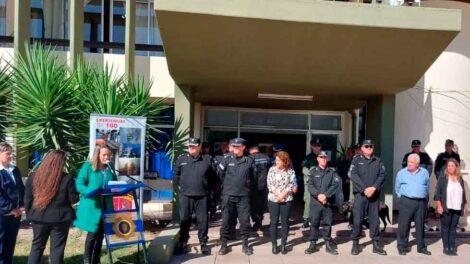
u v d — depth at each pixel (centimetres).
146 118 889
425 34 790
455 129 1188
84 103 942
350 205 938
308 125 1534
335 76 925
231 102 1373
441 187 796
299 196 1416
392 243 852
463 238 920
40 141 910
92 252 648
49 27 1345
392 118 1059
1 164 610
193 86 1033
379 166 786
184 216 753
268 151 1200
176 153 972
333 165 1187
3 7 1288
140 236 671
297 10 758
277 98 1215
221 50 830
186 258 741
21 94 914
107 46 1350
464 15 1191
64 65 1043
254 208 928
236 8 746
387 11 771
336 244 839
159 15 741
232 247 801
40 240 577
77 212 642
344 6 765
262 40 804
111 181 661
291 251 792
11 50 1220
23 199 620
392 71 896
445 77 1189
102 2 1358
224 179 770
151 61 1301
